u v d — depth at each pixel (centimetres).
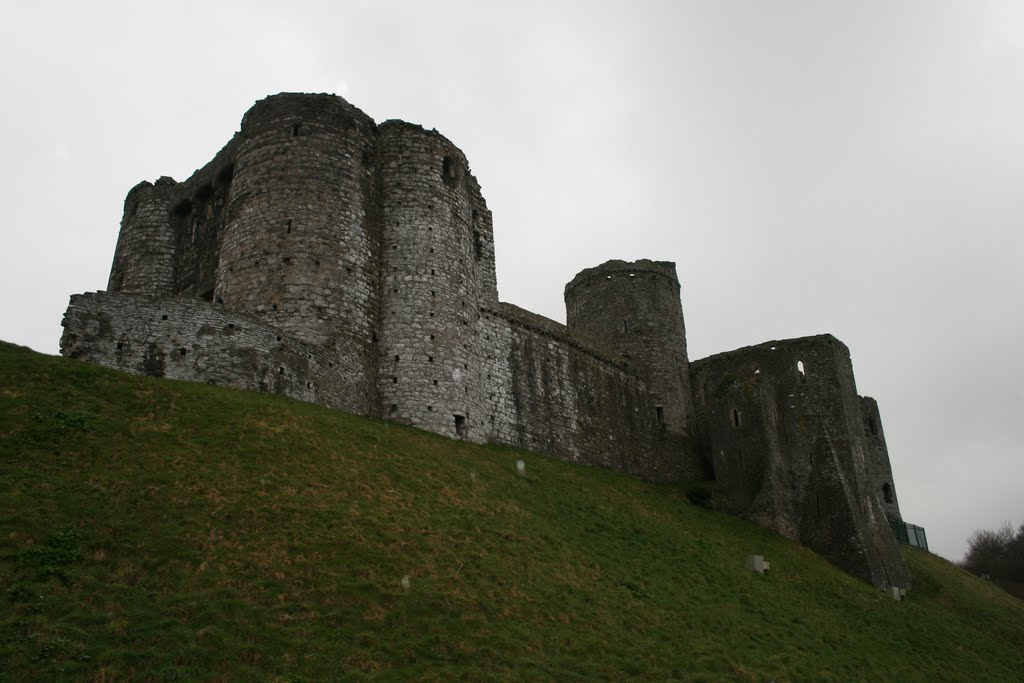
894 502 6588
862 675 2939
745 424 5172
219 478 2461
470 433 4006
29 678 1566
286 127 4125
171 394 2884
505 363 4644
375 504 2659
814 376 5259
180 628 1814
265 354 3378
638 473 5303
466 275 4353
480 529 2809
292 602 2019
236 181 4128
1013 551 9875
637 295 6012
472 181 4925
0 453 2264
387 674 1855
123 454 2430
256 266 3825
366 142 4350
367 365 3881
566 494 3791
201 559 2069
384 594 2155
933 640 3762
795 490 5012
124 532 2081
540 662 2103
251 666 1761
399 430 3616
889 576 4697
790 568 4166
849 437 5044
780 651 2883
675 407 5772
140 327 3148
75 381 2742
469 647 2052
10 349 2811
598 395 5266
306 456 2809
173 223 4912
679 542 3812
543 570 2705
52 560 1905
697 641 2655
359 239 4069
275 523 2327
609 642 2369
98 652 1677
